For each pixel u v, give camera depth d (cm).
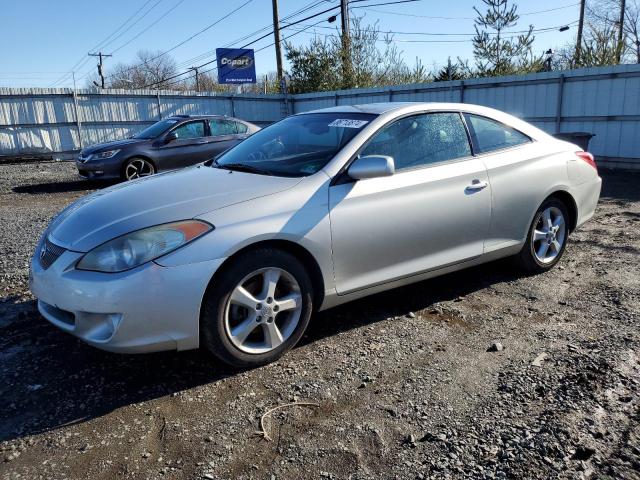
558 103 1303
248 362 325
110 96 1911
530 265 479
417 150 397
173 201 324
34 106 1786
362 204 356
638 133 1177
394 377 317
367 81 2538
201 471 241
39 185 1211
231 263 310
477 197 415
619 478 227
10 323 402
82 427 276
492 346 350
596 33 1753
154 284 289
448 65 2006
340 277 355
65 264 303
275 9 2691
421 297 443
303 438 262
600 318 389
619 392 290
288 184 341
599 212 755
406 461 244
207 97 2095
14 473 242
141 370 332
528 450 246
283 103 2270
